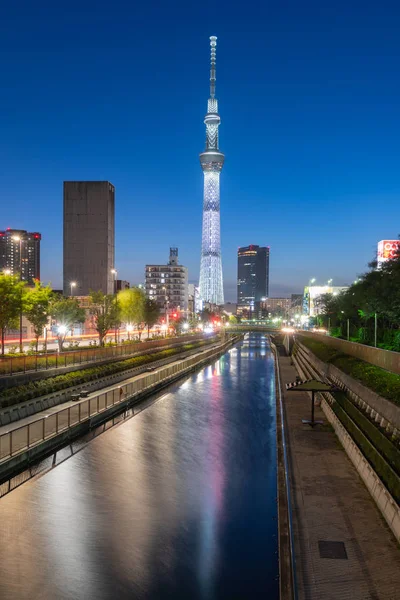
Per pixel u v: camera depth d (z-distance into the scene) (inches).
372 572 689.0
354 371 1681.8
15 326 2783.0
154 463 1469.0
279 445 1386.6
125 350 3457.2
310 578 674.2
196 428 1941.4
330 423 1643.7
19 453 1309.1
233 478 1357.0
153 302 5561.0
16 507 1114.7
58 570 873.5
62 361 2459.4
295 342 5349.4
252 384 3260.3
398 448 948.6
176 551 950.4
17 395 1849.2
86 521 1063.6
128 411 2242.9
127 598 799.1
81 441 1668.3
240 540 997.8
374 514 883.4
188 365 3902.6
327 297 6530.5
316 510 901.8
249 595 811.4
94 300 4025.6
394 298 2815.0
